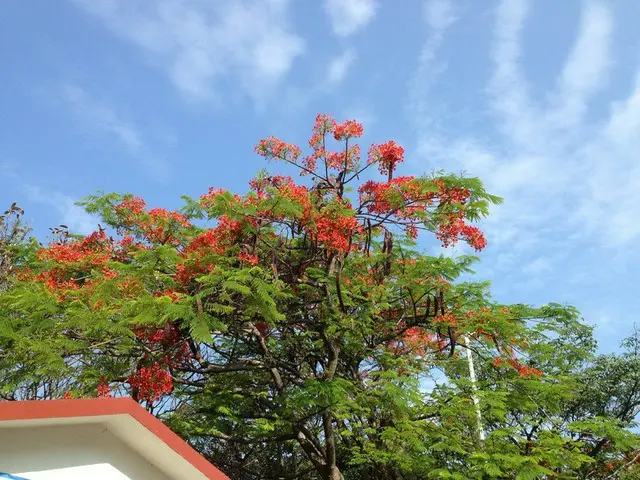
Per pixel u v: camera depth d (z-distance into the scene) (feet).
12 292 36.11
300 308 42.01
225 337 46.68
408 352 47.80
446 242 41.65
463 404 41.86
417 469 40.73
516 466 37.65
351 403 39.19
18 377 37.60
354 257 44.98
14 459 14.73
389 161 43.73
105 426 16.22
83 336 35.88
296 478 51.62
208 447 51.85
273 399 43.70
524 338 46.37
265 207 36.29
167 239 44.98
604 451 52.70
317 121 44.50
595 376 59.26
